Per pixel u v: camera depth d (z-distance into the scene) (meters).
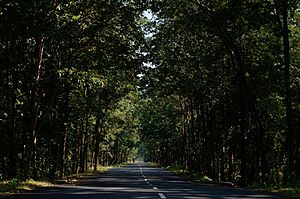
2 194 16.22
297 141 33.59
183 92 41.00
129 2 27.22
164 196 15.76
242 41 32.69
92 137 61.44
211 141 42.34
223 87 35.78
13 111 29.50
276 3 24.92
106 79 34.91
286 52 24.88
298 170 31.00
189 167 54.16
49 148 36.44
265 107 36.31
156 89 40.84
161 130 80.56
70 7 25.00
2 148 30.06
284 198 16.41
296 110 31.48
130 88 50.16
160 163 120.50
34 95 25.92
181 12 30.33
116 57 30.55
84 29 27.52
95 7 26.22
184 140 61.19
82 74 31.17
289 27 30.38
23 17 14.48
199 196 16.25
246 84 29.91
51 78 30.23
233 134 41.06
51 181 28.05
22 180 24.34
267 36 30.55
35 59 26.41
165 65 38.09
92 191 18.70
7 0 14.02
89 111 45.34
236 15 27.16
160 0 28.14
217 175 46.31
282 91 29.47
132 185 25.09
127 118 74.94
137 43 30.41
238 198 15.70
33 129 25.97
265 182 28.42
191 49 36.59
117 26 28.94
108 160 112.38
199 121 48.53
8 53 17.64
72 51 29.33
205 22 28.84
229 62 34.62
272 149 41.09
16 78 28.14
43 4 15.04
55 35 18.80
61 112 35.72
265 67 29.70
